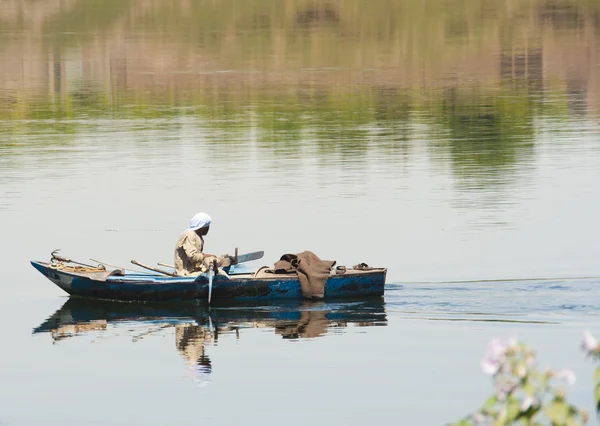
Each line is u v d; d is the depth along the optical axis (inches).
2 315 2529.5
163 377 2058.3
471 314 2440.9
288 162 4439.0
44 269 2699.3
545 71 7234.3
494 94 6343.5
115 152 4717.0
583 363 2041.1
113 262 2979.8
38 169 4345.5
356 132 5187.0
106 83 6998.0
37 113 5940.0
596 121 5388.8
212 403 1909.4
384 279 2623.0
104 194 3855.8
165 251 3097.9
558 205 3567.9
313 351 2198.6
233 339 2305.6
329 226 3331.7
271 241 3157.0
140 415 1850.4
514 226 3297.2
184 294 2620.6
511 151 4606.3
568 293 2586.1
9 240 3228.3
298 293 2615.7
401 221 3383.4
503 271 2802.7
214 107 6028.5
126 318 2500.0
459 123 5423.2
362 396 1921.8
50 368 2127.2
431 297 2591.0
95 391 1987.0
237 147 4815.5
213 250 3058.6
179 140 5012.3
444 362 2101.4
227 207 3614.7
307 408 1872.5
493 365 941.2
